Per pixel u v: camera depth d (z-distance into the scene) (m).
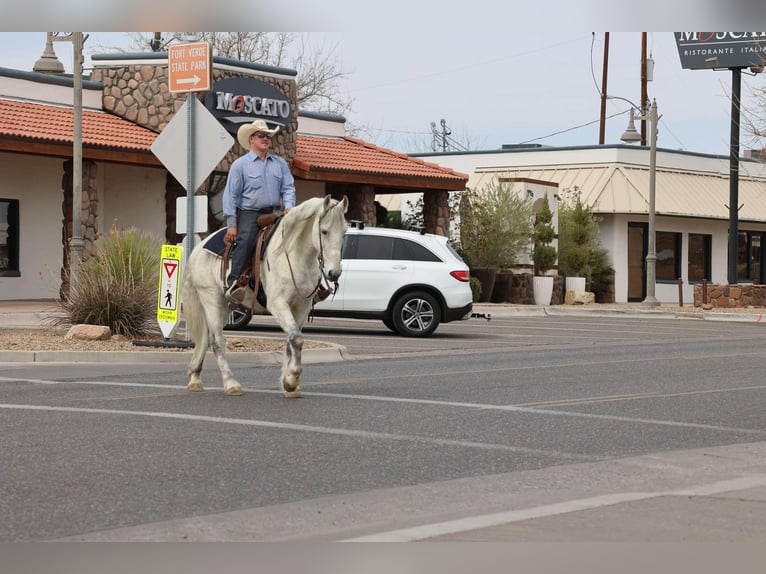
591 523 6.89
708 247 47.88
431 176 34.50
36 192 29.20
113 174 30.84
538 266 39.09
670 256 46.47
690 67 38.56
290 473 8.34
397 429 10.40
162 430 10.02
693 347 21.20
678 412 12.06
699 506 7.37
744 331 27.41
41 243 29.33
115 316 18.66
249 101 30.22
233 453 9.02
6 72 27.53
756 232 50.00
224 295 12.73
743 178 50.19
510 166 47.81
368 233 22.77
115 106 29.80
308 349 17.42
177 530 6.66
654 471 8.77
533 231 38.94
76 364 16.17
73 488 7.66
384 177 33.38
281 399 12.27
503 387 13.88
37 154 26.36
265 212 12.58
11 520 6.80
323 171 31.77
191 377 12.90
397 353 18.77
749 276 49.44
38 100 28.33
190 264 12.90
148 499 7.40
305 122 34.62
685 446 9.97
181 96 29.17
